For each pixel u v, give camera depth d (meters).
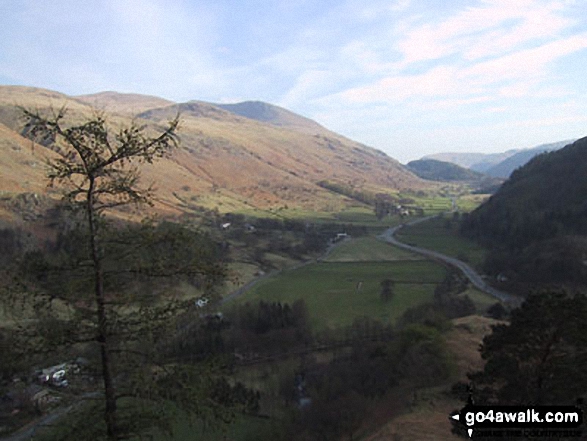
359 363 52.53
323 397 45.62
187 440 40.12
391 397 39.41
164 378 12.55
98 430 12.04
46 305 12.12
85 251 12.20
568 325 20.81
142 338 12.49
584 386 20.67
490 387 24.28
